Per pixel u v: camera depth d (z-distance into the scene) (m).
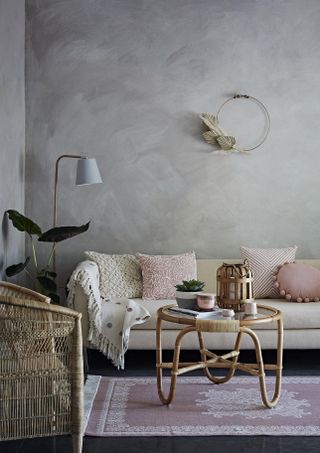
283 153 5.47
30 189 5.43
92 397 3.77
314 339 4.43
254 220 5.48
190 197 5.46
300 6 5.45
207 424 3.33
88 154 5.43
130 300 4.58
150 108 5.44
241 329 3.41
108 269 4.99
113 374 4.34
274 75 5.45
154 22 5.42
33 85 5.40
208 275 5.18
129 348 4.42
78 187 5.43
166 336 4.40
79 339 2.87
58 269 5.45
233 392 3.89
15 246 5.03
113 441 3.12
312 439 3.13
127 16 5.42
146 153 5.45
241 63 5.44
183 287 3.75
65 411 2.85
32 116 5.41
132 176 5.45
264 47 5.45
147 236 5.46
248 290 3.75
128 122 5.44
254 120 5.45
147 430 3.25
